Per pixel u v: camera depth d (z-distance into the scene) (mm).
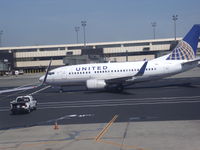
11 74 157500
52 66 168625
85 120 33438
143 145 21719
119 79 58000
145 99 47562
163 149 20484
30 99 42562
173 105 41000
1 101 56094
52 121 34031
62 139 24922
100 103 46031
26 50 176875
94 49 161750
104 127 29031
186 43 61688
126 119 32781
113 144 22375
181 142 22125
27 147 22781
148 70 60281
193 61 59531
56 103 48875
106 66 61094
